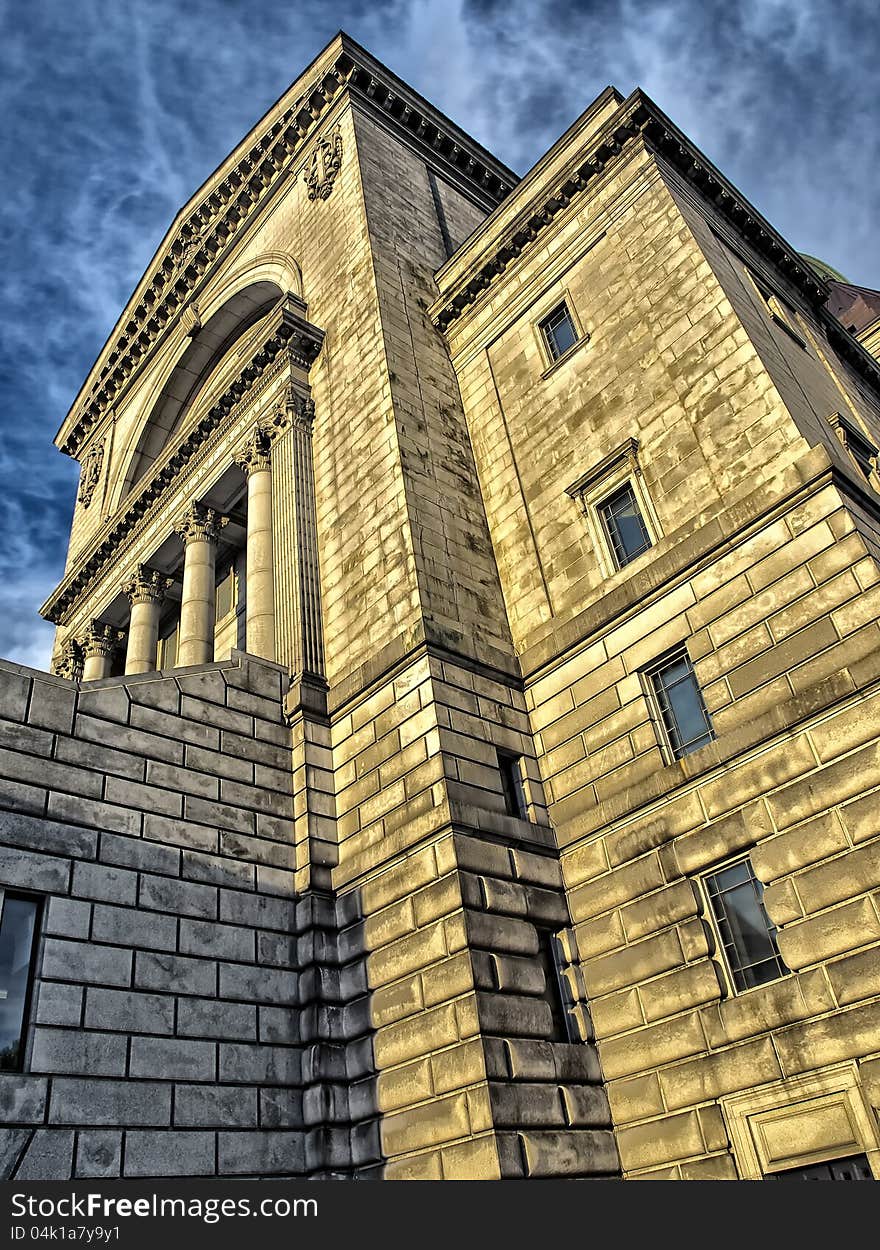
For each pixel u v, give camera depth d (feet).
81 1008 49.85
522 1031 52.90
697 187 88.69
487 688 68.28
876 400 110.22
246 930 59.67
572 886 62.13
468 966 52.95
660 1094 52.80
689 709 61.62
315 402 91.97
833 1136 45.65
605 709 65.41
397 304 91.25
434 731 62.39
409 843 59.93
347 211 100.83
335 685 72.84
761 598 58.65
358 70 111.75
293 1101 56.13
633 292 77.97
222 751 65.67
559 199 87.97
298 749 69.62
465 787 61.00
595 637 68.08
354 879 62.90
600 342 79.00
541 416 81.46
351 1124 55.52
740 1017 50.93
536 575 75.41
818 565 56.44
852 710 51.93
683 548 63.77
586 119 88.74
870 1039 45.52
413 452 78.69
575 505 74.90
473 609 72.84
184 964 55.42
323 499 84.33
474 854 58.03
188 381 133.28
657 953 56.03
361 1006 58.23
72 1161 45.78
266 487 90.43
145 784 59.77
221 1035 54.90
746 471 63.52
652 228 78.95
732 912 54.75
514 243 90.53
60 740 57.00
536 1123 50.08
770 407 63.93
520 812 65.21
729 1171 48.67
